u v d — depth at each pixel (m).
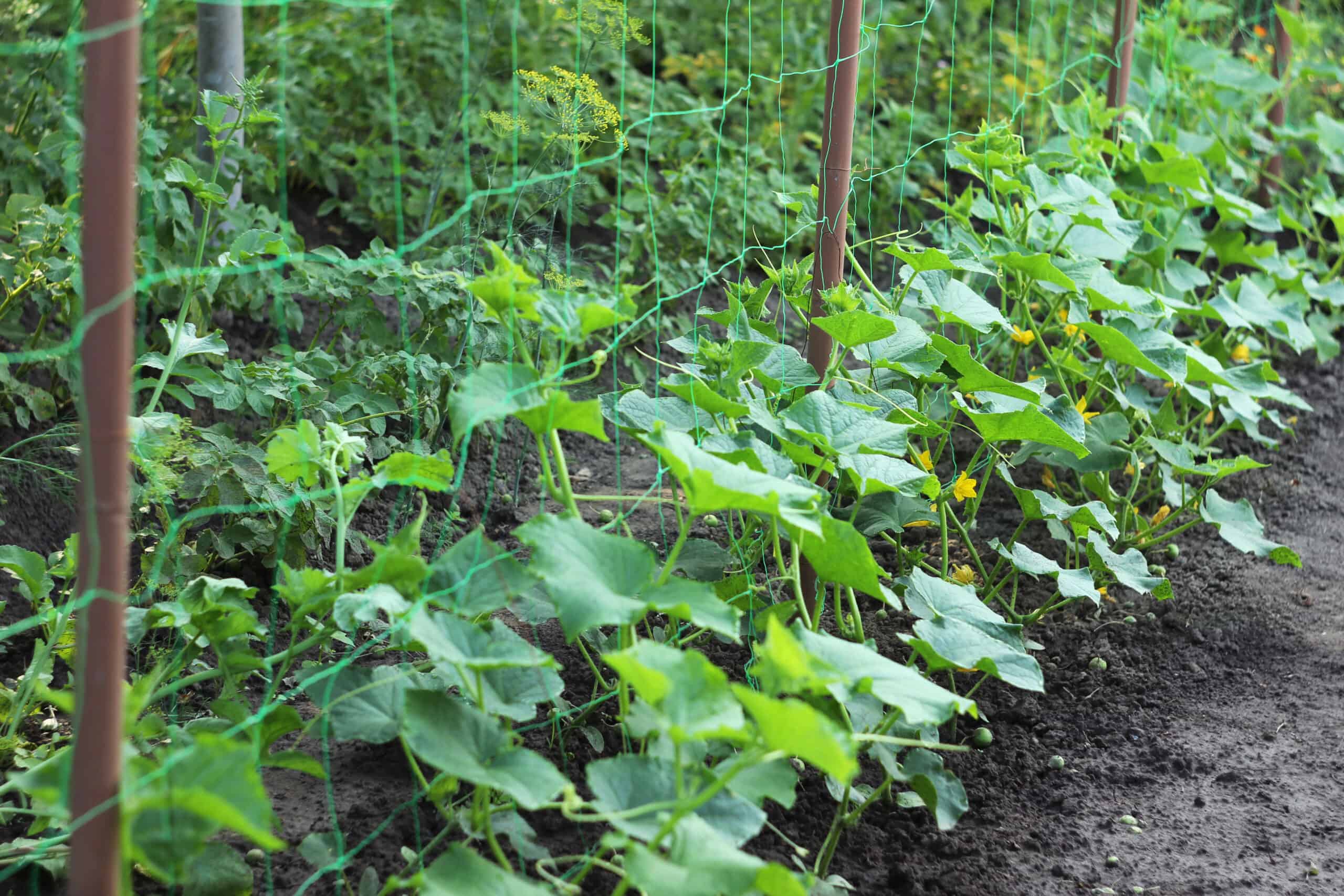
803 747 1.67
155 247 3.50
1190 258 5.88
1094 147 4.30
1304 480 4.45
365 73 5.36
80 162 3.54
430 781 2.58
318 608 2.24
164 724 2.07
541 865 2.27
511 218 3.70
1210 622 3.56
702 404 2.56
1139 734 3.09
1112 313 3.91
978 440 4.35
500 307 2.14
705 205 5.02
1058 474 4.16
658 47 6.57
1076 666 3.34
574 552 2.01
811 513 2.12
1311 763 2.99
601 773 1.93
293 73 5.14
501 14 5.67
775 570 3.28
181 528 3.05
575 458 4.23
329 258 3.20
